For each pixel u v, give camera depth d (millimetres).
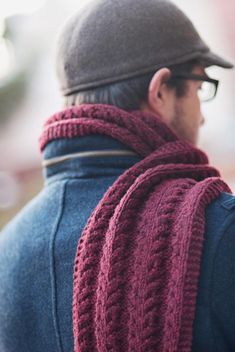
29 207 1234
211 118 5680
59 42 1186
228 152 5586
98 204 1066
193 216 966
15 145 7684
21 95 7938
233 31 6043
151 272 967
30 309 1150
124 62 1108
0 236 1283
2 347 1232
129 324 974
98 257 1028
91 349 1023
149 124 1104
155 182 1035
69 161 1137
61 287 1098
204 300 957
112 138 1101
